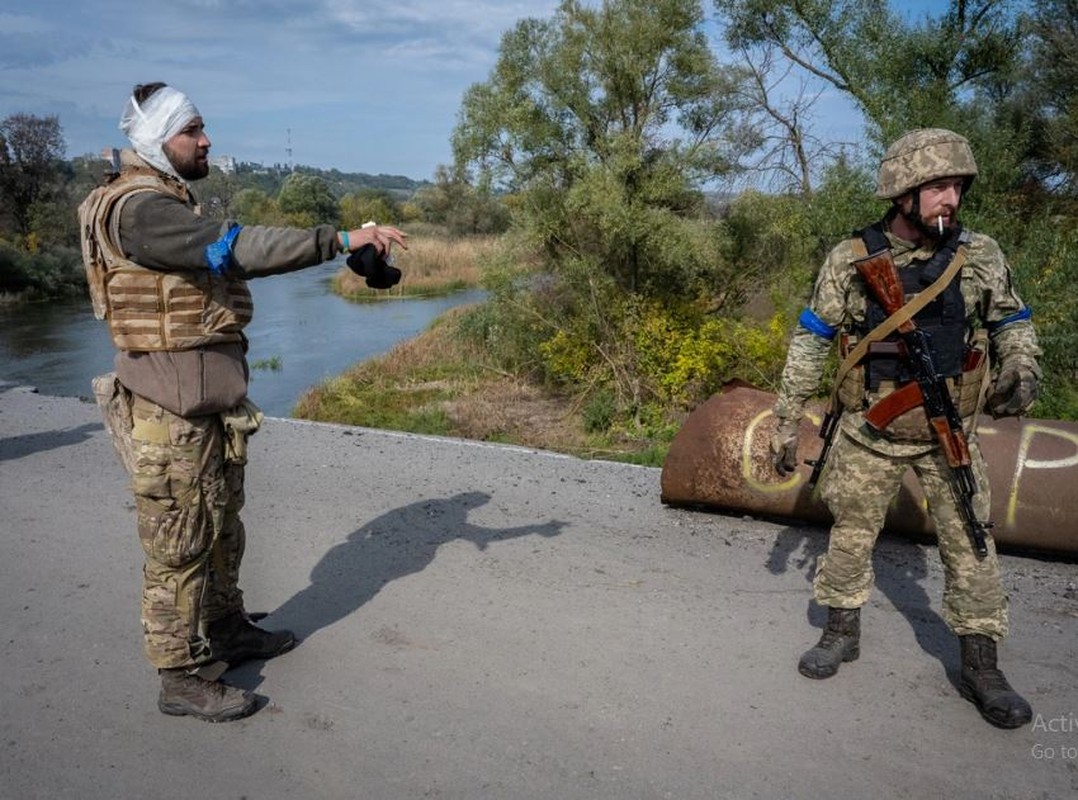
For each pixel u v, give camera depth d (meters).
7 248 31.12
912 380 2.88
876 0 9.54
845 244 2.99
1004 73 9.88
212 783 2.78
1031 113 10.73
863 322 2.97
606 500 5.33
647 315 11.16
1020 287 7.71
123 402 2.86
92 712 3.18
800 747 2.88
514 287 12.61
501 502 5.32
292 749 2.94
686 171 10.74
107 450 6.67
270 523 5.04
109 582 4.29
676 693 3.20
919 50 9.20
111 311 2.77
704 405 5.07
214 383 2.84
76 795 2.74
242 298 2.93
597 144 11.00
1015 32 9.55
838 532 3.19
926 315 2.85
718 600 3.92
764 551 4.46
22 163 40.50
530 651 3.51
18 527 5.07
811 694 3.17
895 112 8.77
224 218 2.67
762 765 2.79
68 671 3.46
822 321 3.02
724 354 10.87
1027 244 8.05
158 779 2.80
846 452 3.10
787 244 10.42
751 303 11.59
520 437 10.30
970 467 2.86
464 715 3.10
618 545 4.59
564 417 11.12
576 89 11.03
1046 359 7.53
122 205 2.65
